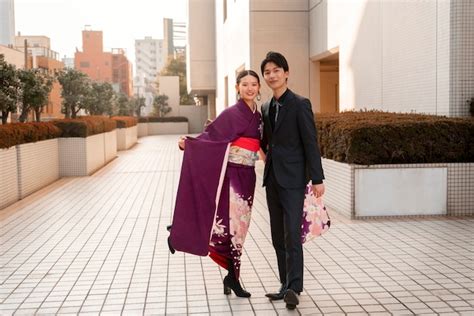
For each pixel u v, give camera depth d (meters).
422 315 3.79
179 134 42.47
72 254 5.70
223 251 4.17
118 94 41.84
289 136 4.00
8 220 7.61
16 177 9.34
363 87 11.40
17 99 11.09
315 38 14.84
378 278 4.62
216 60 32.44
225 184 4.09
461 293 4.21
